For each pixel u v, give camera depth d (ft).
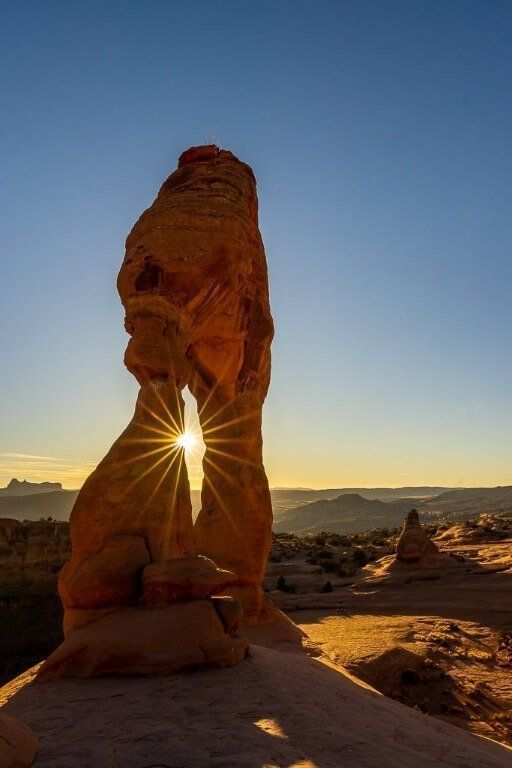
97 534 43.70
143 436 46.98
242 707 30.71
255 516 65.41
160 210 56.85
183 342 53.62
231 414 68.54
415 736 31.37
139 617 38.81
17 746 16.93
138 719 28.76
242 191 63.46
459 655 87.04
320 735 27.76
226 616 40.73
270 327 72.79
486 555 185.37
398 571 172.04
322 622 119.44
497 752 35.29
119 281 55.21
